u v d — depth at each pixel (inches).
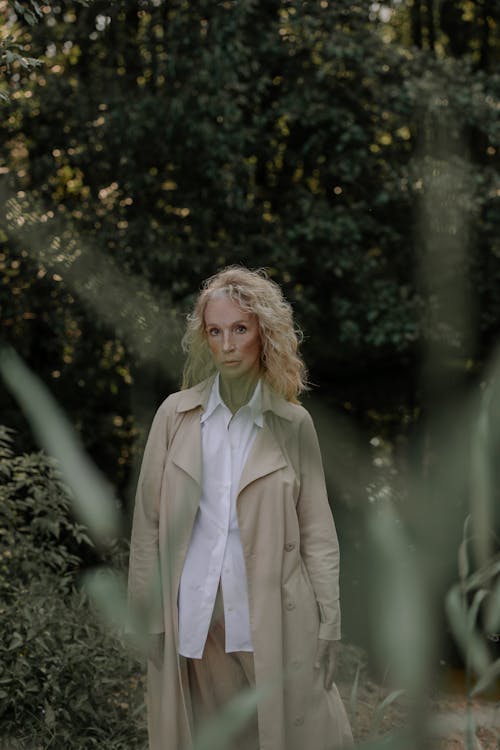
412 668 15.9
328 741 81.1
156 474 80.7
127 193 276.5
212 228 285.6
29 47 255.4
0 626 113.4
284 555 81.0
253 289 79.8
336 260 277.4
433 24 316.5
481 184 266.8
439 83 269.4
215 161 273.9
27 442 253.3
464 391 18.7
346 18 287.6
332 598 81.7
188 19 266.1
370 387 294.5
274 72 290.7
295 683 80.2
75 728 110.5
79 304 247.0
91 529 14.6
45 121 277.6
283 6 279.3
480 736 46.9
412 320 269.7
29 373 14.8
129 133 261.6
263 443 81.0
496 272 266.1
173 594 79.4
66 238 227.1
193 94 262.5
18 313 266.2
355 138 274.8
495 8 305.9
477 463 17.8
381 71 281.6
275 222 283.0
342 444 20.7
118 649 117.9
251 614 78.9
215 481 80.7
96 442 274.5
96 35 277.0
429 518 17.0
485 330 268.4
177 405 82.3
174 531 27.0
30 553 136.4
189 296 253.3
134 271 265.7
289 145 294.8
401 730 17.0
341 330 276.8
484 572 20.5
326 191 298.7
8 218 196.7
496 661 22.6
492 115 268.4
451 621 20.9
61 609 123.0
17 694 107.2
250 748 83.6
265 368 81.8
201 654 79.2
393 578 16.1
